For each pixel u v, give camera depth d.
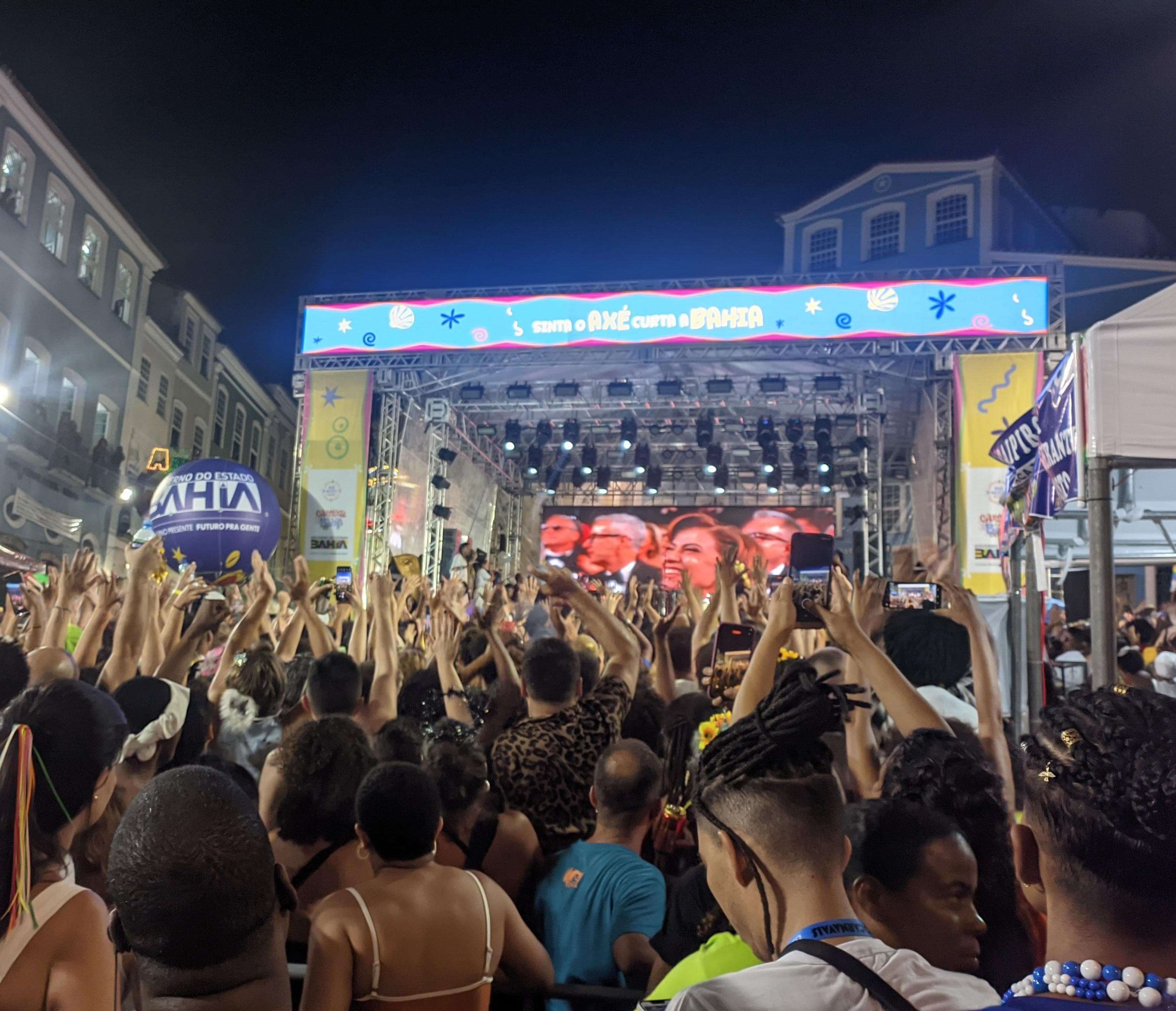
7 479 16.48
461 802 2.96
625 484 25.05
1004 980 2.11
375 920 2.16
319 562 15.46
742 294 14.85
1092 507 4.23
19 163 17.16
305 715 4.10
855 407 17.25
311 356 15.86
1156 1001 1.03
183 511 6.61
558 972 2.74
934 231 22.05
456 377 16.11
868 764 3.00
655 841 3.31
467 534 20.89
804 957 1.26
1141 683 7.75
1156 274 20.36
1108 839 1.10
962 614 3.08
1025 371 14.29
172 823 1.58
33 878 1.68
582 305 15.23
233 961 1.58
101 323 20.56
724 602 5.11
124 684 3.10
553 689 3.36
